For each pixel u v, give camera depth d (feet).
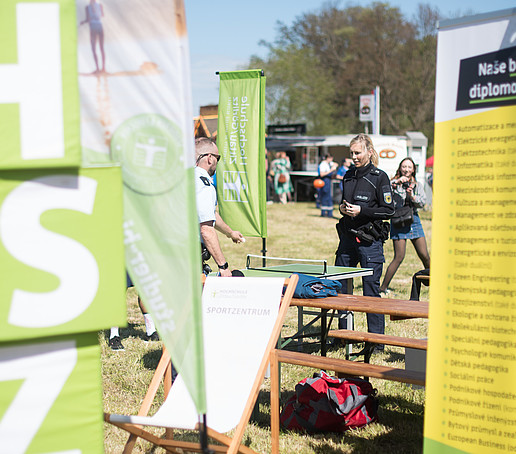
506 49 8.41
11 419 8.12
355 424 14.65
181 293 8.25
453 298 8.94
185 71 8.16
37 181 7.84
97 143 8.30
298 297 15.23
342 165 79.61
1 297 7.80
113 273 8.13
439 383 9.09
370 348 18.39
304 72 180.34
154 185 8.30
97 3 8.14
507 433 8.63
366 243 19.79
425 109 189.78
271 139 112.16
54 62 7.65
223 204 24.34
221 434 11.49
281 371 19.01
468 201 8.78
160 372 13.04
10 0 7.49
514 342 8.53
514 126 8.41
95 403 8.39
